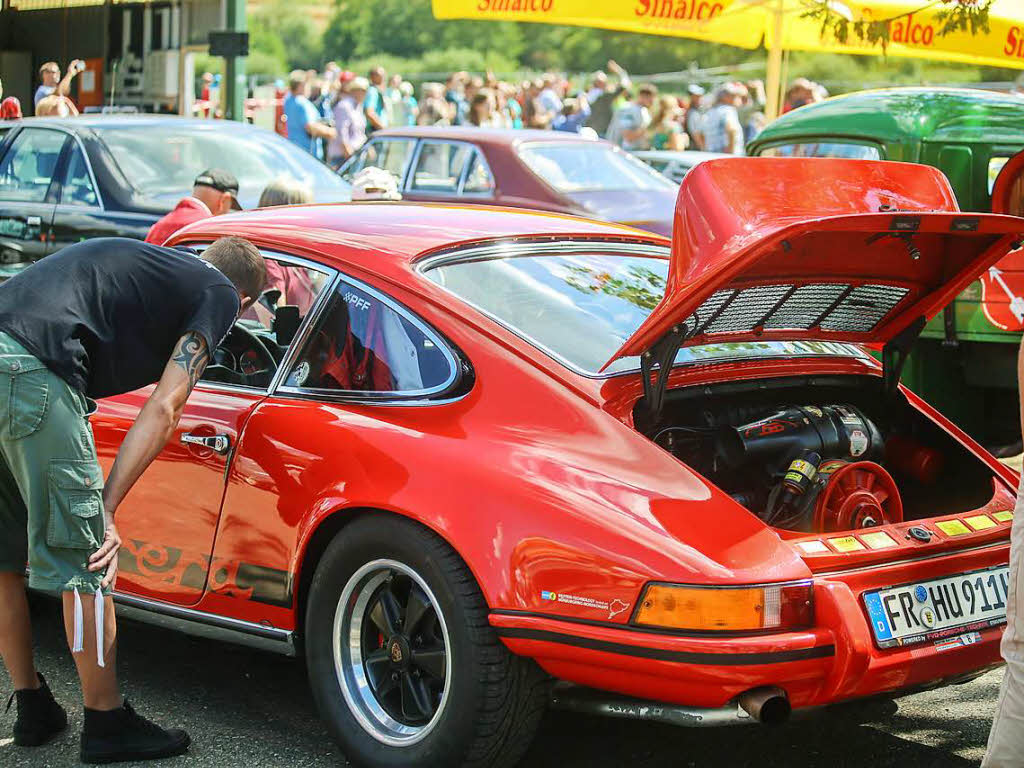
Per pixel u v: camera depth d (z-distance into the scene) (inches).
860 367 162.9
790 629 119.6
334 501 135.4
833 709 125.5
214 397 152.2
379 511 133.7
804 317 150.4
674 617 117.1
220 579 147.5
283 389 148.5
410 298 143.1
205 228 167.2
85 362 135.2
